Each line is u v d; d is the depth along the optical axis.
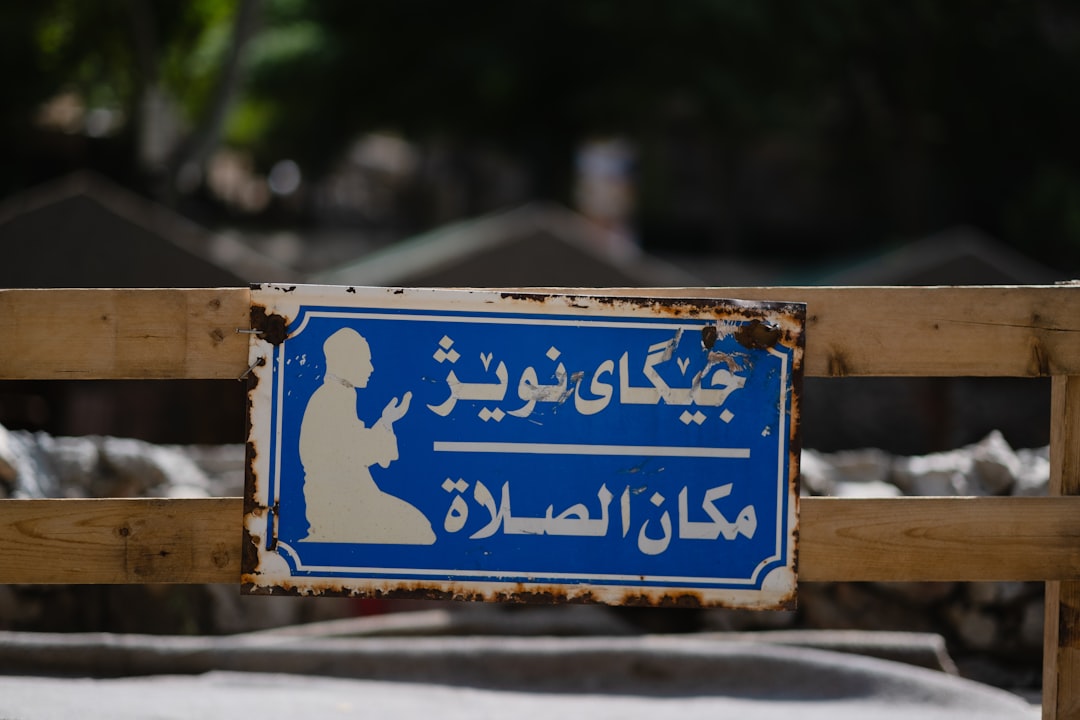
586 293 3.11
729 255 36.66
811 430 19.44
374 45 33.47
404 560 3.05
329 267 28.66
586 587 3.07
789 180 38.72
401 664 5.16
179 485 6.31
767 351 3.10
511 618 5.93
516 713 4.52
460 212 40.31
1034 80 34.94
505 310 3.07
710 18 29.83
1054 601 3.24
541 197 34.81
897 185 36.09
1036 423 18.50
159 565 3.07
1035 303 3.19
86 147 31.84
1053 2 35.75
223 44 28.50
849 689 4.93
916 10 33.12
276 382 3.05
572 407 3.08
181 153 25.61
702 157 37.59
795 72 31.86
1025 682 6.09
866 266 15.99
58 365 3.06
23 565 3.04
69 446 6.29
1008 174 36.81
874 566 3.14
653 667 5.12
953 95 35.50
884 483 6.52
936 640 5.46
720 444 3.09
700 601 3.08
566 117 33.69
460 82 32.75
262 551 3.03
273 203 38.88
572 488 3.07
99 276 12.16
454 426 3.07
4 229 12.02
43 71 29.70
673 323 3.09
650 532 3.08
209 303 3.07
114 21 27.88
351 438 3.05
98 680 4.85
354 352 3.06
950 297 3.18
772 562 3.10
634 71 31.39
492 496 3.07
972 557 3.16
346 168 41.47
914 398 17.53
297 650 5.15
